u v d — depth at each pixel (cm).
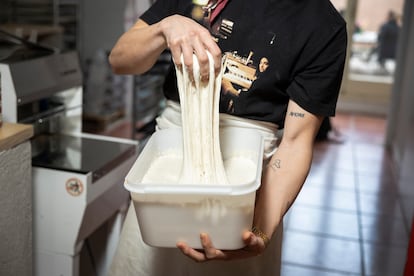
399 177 360
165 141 108
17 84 157
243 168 105
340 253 259
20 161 139
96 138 194
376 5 529
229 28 109
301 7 106
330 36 104
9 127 139
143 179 97
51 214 166
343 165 393
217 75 91
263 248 95
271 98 112
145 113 332
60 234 167
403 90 412
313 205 314
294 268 242
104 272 196
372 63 548
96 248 196
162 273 123
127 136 371
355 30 539
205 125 92
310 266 245
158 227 87
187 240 88
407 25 413
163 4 117
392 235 281
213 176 93
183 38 89
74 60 189
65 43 362
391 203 326
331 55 104
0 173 129
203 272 122
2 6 340
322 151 423
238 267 121
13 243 140
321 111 107
